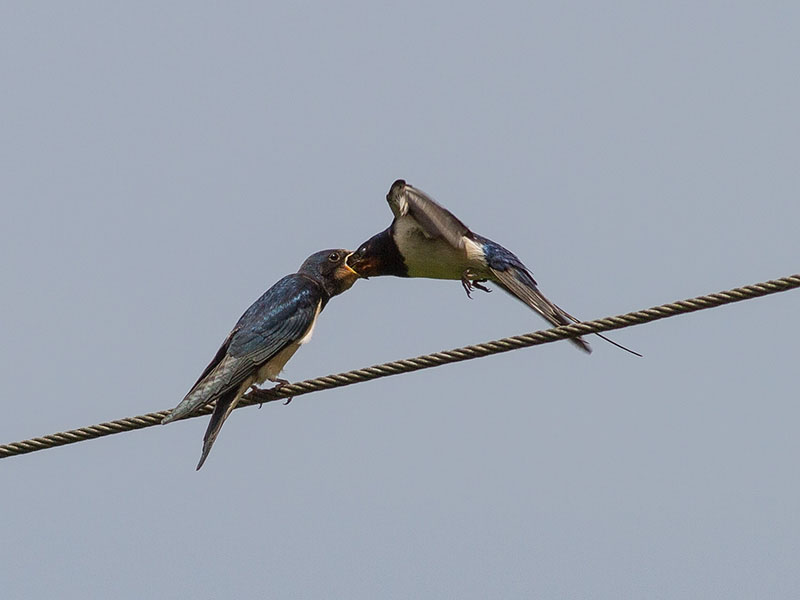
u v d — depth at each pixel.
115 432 11.87
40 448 11.74
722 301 10.95
